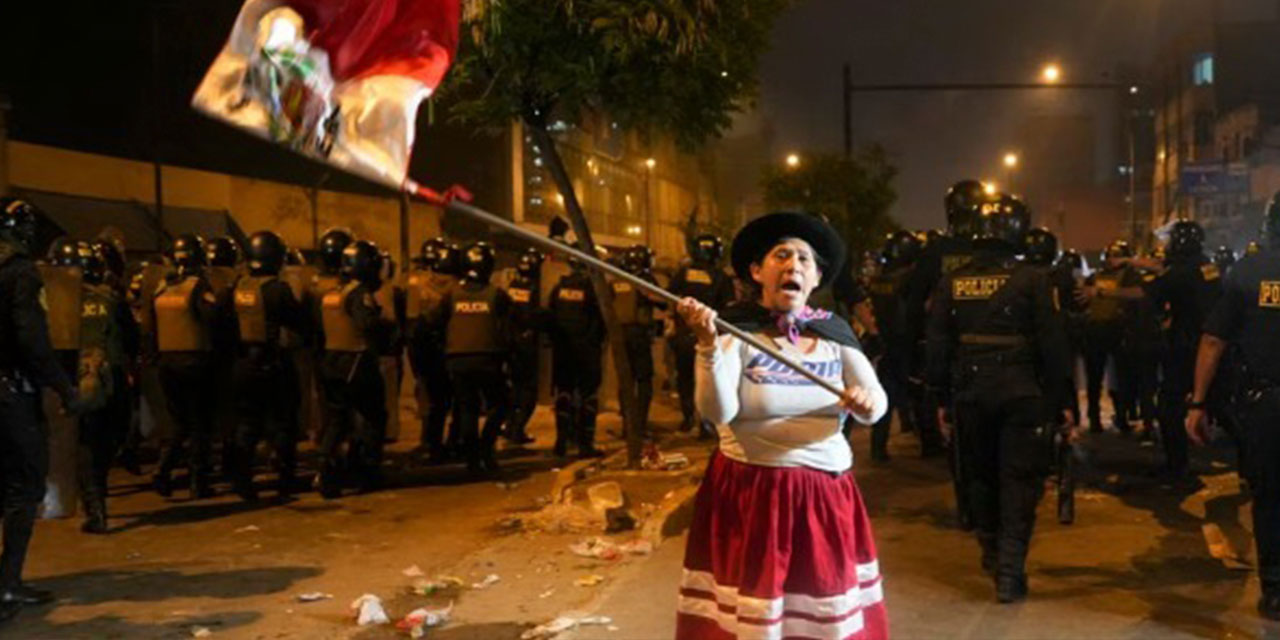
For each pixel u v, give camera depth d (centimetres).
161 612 664
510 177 2481
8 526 650
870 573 415
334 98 352
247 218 1897
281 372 1027
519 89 888
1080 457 1140
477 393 1116
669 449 1245
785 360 391
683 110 934
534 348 1331
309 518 935
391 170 351
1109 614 618
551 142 926
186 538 863
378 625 629
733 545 399
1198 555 748
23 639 613
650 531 788
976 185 916
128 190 1711
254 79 342
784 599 396
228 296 1020
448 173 2427
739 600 392
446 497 1018
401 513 950
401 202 2214
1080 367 1571
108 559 798
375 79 358
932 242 954
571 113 913
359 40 355
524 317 1280
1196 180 4194
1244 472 632
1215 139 5688
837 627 395
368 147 352
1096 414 1362
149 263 1150
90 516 879
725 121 954
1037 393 648
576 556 764
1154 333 1241
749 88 961
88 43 1781
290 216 1975
